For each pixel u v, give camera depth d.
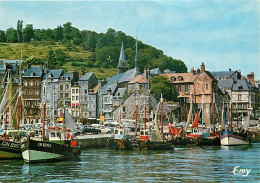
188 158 82.94
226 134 112.56
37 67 192.62
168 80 198.12
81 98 179.00
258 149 102.25
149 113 169.88
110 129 133.50
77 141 88.50
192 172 66.12
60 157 74.38
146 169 68.62
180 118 175.88
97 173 64.44
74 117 191.12
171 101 184.50
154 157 84.38
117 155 87.62
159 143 98.56
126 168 69.44
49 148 72.62
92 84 197.62
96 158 82.19
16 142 74.94
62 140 80.50
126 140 97.75
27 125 123.31
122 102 172.75
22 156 75.06
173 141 113.19
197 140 113.12
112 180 59.25
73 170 66.81
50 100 187.88
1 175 61.81
